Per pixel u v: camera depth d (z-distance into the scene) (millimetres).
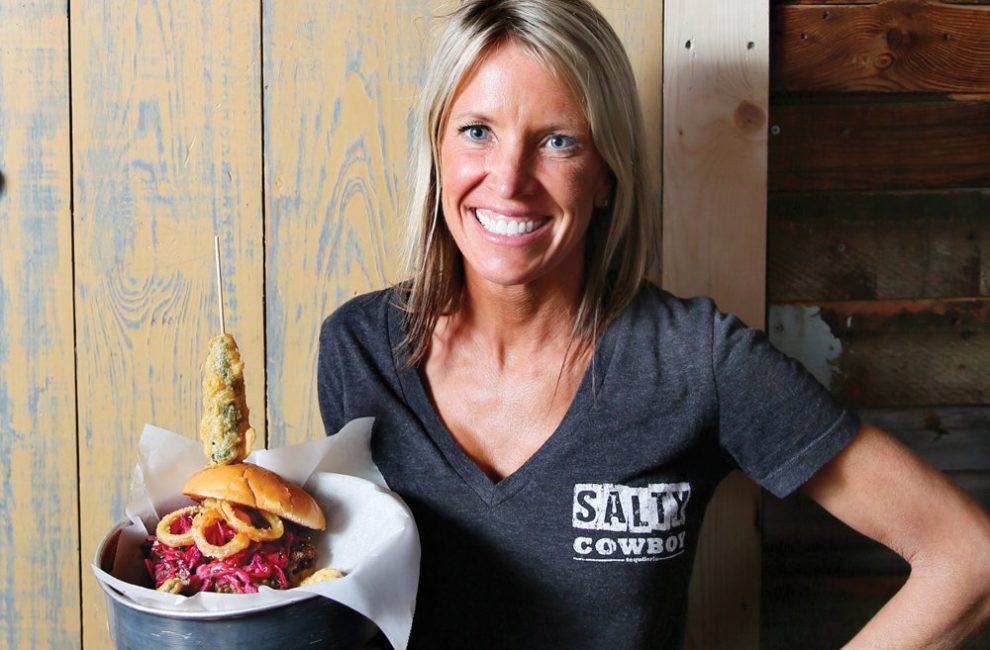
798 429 855
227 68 1101
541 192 833
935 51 1120
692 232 1118
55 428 1138
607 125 843
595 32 843
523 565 888
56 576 1155
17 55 1089
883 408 1172
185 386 1139
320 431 1152
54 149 1103
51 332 1125
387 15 1101
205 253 1123
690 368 880
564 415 904
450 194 863
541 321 915
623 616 890
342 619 765
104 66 1094
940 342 1167
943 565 842
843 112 1135
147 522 867
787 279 1157
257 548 806
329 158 1117
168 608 724
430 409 937
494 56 817
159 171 1111
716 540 1168
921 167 1144
